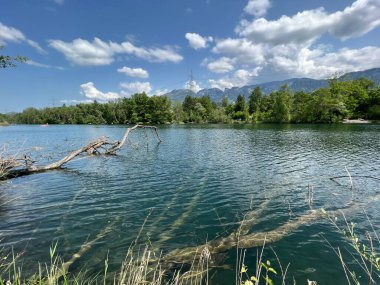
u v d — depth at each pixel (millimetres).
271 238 8633
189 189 14656
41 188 15180
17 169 19484
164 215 10844
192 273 6578
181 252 7738
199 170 19609
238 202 12375
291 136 45938
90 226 9750
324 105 85688
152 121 120562
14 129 92562
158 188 14945
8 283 4535
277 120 101312
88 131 74250
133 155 27547
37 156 27641
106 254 7676
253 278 3766
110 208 11719
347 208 11297
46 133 66875
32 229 9469
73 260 7336
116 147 29438
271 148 31250
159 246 8164
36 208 11742
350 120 90500
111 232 9211
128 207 11852
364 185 14852
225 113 133500
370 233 8938
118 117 132500
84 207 11867
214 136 49656
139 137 50562
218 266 6996
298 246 8117
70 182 16562
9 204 12336
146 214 10961
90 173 19203
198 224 9883
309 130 58562
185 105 148250
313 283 4184
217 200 12727
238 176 17562
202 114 131125
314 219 10195
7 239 8688
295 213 10859
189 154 27594
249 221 10094
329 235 8836
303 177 17078
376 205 11578
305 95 102250
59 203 12453
